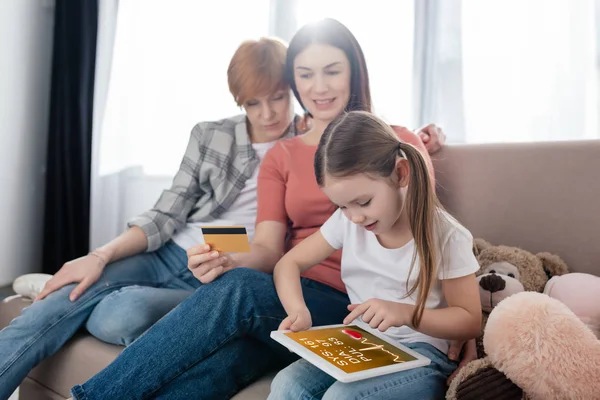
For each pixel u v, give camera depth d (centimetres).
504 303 83
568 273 110
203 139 158
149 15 244
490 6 191
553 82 184
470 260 96
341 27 131
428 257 92
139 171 248
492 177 129
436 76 199
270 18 229
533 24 185
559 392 74
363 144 92
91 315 124
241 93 144
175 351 94
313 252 113
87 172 246
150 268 146
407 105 207
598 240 113
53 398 123
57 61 243
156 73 245
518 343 77
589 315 97
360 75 134
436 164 138
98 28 244
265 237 132
